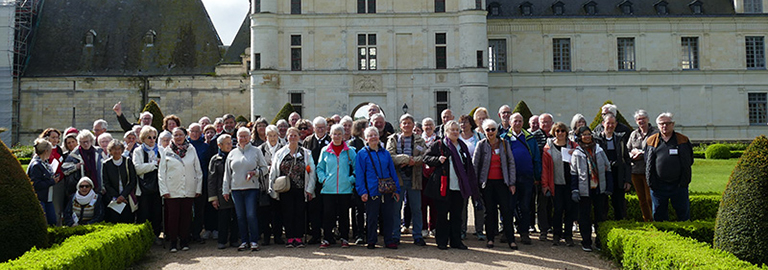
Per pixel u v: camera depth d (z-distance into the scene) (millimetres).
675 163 11898
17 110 48594
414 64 41406
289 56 41188
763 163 9125
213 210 13969
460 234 12055
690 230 10945
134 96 48969
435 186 11836
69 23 52125
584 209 12031
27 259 8492
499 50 48531
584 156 12055
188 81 48812
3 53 47969
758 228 8906
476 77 40750
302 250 12086
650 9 49031
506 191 12125
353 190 12422
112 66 49812
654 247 9289
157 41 51031
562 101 48031
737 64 48562
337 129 12203
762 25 48594
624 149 12430
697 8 48938
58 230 11039
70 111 48844
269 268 10492
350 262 10781
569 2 49500
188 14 52344
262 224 12930
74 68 49719
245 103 48562
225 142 12680
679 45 48500
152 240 12070
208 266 10812
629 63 48656
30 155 36188
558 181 12336
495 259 11070
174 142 12539
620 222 11547
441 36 41688
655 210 12312
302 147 12633
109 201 12516
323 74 41156
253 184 12234
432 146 11977
